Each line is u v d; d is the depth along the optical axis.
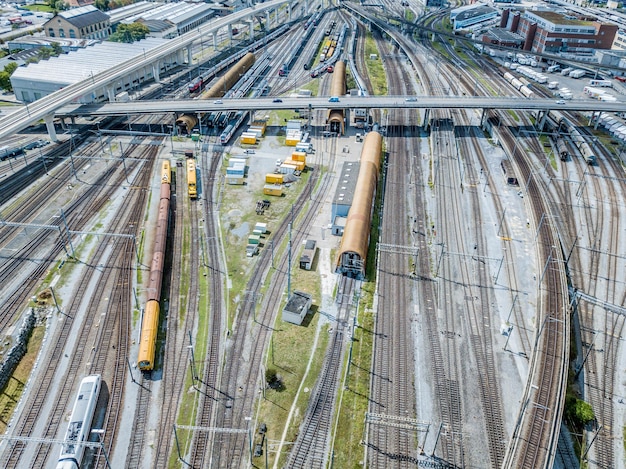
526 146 137.00
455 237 98.25
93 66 168.00
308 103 141.38
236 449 58.84
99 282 84.00
